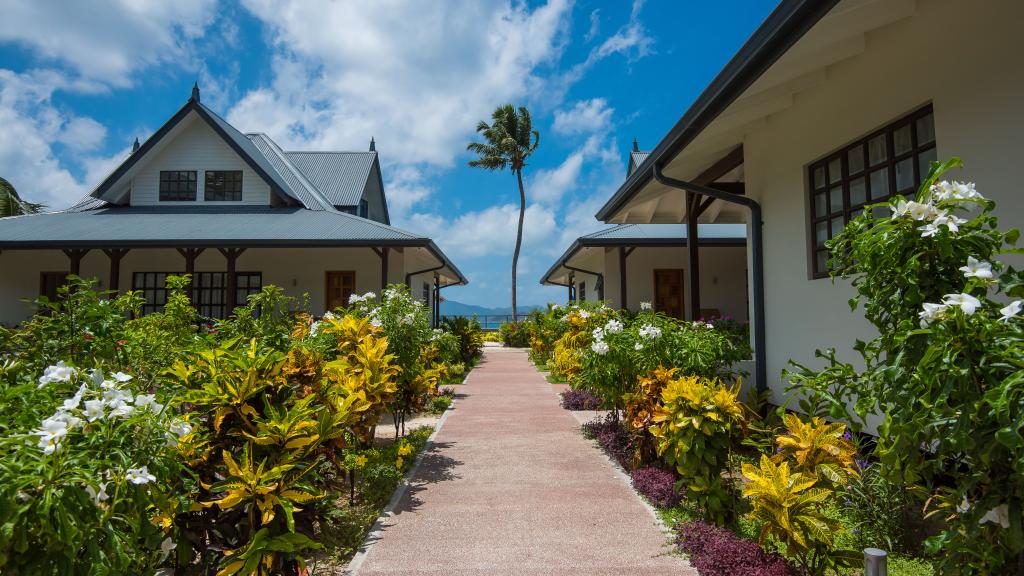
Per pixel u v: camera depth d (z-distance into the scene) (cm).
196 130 1538
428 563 304
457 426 675
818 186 529
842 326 481
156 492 192
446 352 878
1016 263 317
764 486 256
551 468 491
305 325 680
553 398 895
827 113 499
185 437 233
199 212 1473
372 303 700
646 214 1092
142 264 1398
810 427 290
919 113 400
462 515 378
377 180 2295
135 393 222
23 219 1390
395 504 400
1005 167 323
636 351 524
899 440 194
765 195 614
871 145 458
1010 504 171
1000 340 166
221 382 255
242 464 243
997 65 329
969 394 174
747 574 265
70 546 158
